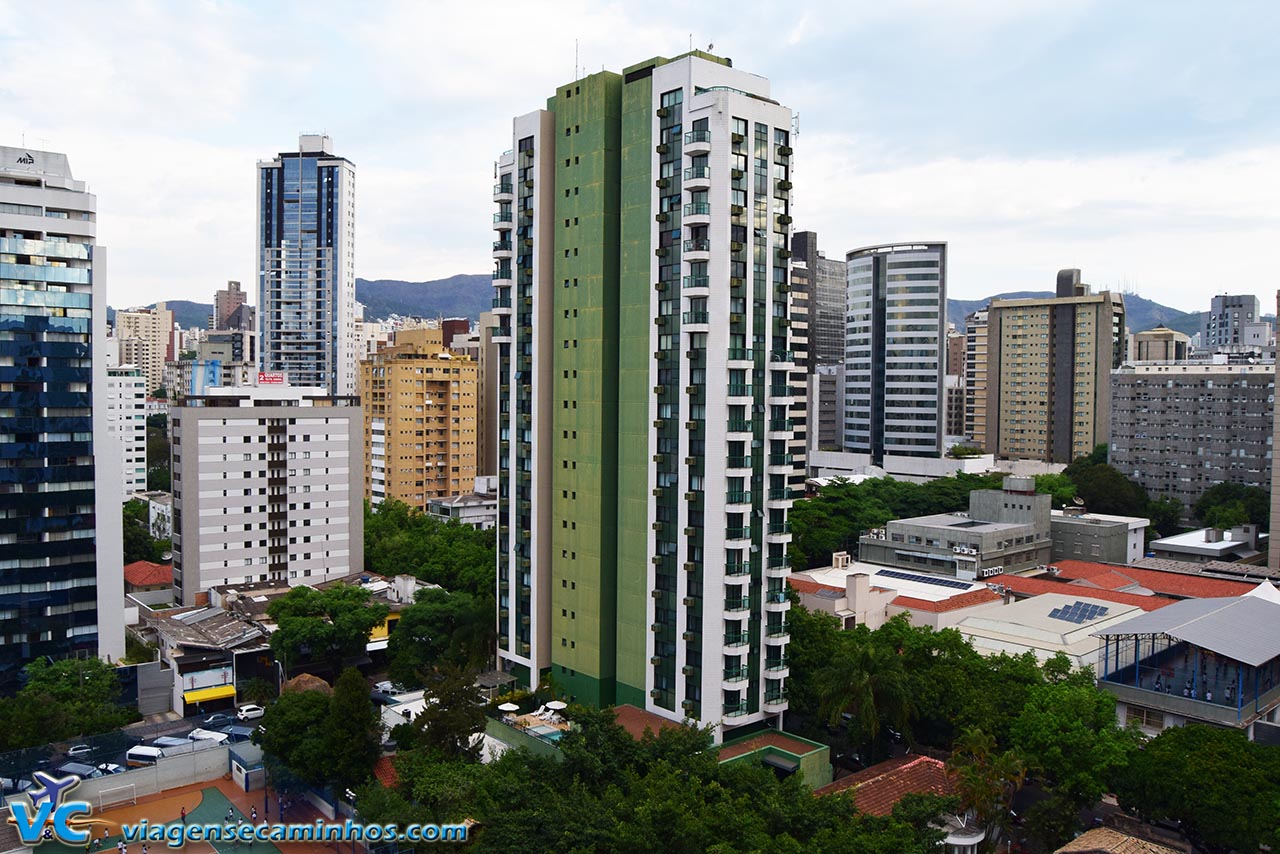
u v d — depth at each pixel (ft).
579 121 334.85
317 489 508.12
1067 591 436.35
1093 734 256.93
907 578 462.60
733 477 295.89
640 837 191.42
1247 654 297.12
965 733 248.93
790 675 320.09
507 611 364.38
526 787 229.45
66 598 384.47
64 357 383.65
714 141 292.20
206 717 374.43
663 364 306.35
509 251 360.89
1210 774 230.48
